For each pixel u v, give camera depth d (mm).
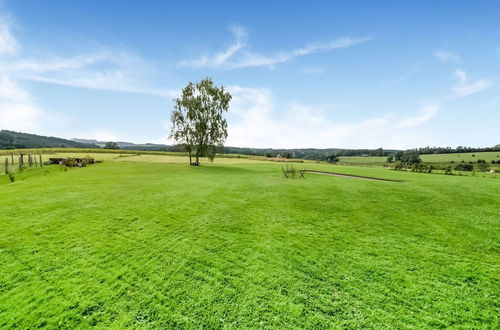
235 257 7680
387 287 6172
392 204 14953
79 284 6129
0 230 9359
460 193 18797
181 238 9141
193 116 47219
